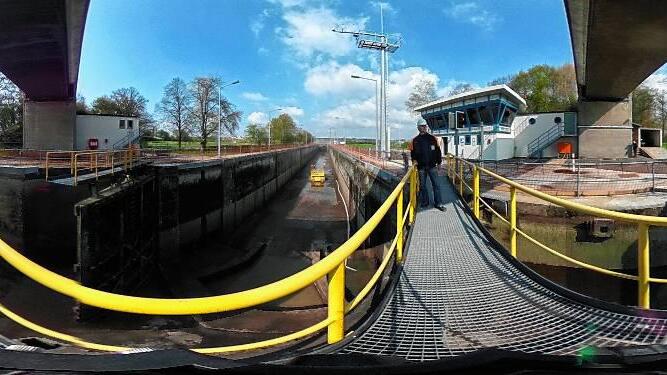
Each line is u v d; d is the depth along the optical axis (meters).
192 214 25.61
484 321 4.01
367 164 28.50
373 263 19.55
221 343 12.35
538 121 39.50
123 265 18.14
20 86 34.47
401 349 3.33
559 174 19.41
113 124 46.72
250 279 20.81
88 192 20.16
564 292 4.61
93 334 13.10
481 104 38.25
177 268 22.02
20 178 17.59
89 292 2.09
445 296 4.79
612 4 15.88
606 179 16.27
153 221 22.61
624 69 25.59
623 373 2.19
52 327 13.68
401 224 6.60
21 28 21.30
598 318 3.98
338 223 35.12
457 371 2.07
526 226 12.94
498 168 20.97
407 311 4.31
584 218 12.24
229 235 31.36
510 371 2.14
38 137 39.16
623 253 12.08
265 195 46.84
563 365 2.21
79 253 14.80
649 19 16.84
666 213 12.56
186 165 24.56
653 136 46.31
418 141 10.75
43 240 20.73
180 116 67.00
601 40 20.16
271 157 51.94
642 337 3.47
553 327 3.80
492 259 6.37
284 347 4.09
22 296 15.88
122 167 21.61
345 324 4.04
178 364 1.90
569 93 64.88
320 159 129.12
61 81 32.75
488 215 13.59
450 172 17.48
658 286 12.14
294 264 23.22
